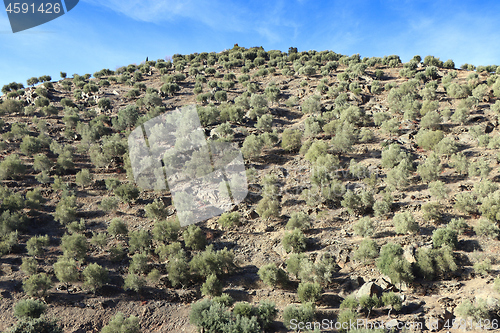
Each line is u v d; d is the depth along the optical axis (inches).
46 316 788.6
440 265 817.5
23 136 1646.2
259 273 889.5
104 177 1397.6
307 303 754.2
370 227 983.6
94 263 901.2
